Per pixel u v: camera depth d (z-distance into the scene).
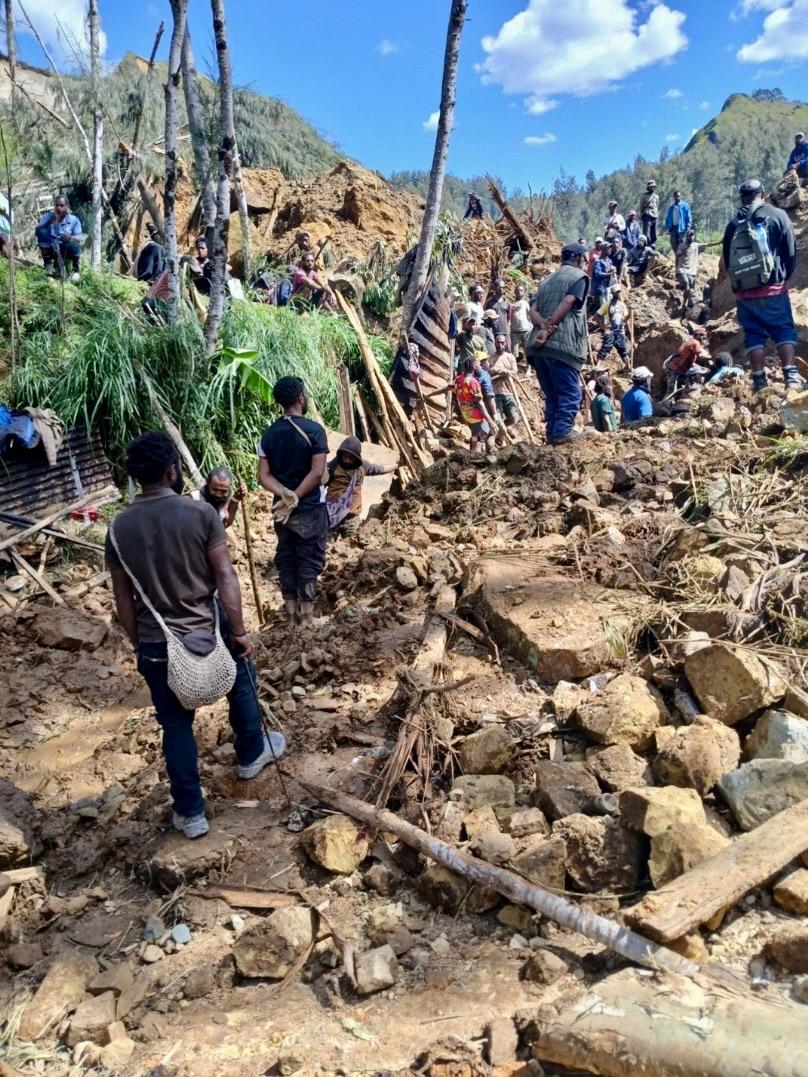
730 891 2.67
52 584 6.62
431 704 3.92
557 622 4.25
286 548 5.40
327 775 3.86
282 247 19.72
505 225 24.08
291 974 2.98
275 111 26.47
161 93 17.34
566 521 5.62
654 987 2.43
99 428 8.12
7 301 9.20
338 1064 2.57
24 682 5.32
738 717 3.54
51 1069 2.73
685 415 7.84
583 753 3.64
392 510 6.75
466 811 3.45
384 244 19.66
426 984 2.82
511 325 17.33
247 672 3.81
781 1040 2.13
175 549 3.45
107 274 12.00
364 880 3.28
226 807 3.83
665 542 4.88
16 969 3.24
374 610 5.18
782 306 7.82
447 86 10.70
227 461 8.56
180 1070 2.65
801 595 4.02
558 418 7.28
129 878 3.62
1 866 3.66
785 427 6.00
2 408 7.20
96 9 12.71
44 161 13.13
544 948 2.86
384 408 10.57
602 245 21.33
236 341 9.14
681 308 22.11
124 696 5.22
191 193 17.86
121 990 3.01
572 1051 2.30
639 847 3.04
